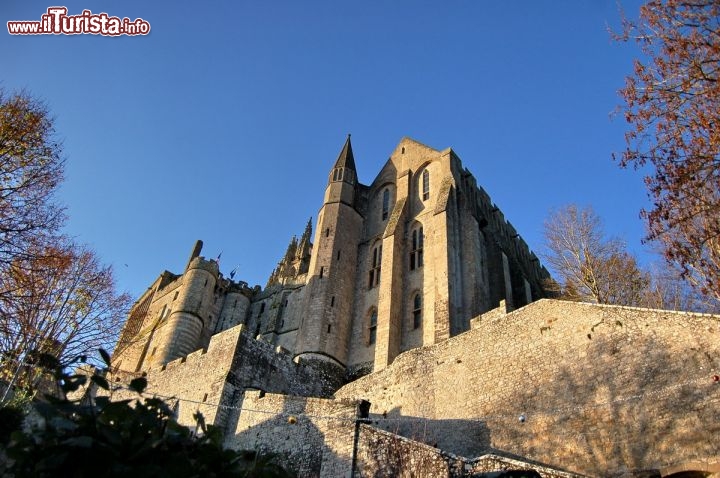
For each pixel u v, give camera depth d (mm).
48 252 23234
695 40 17141
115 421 7301
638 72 17938
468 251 41438
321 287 44469
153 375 32500
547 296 50250
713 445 16297
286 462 20328
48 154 22047
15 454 6602
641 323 20422
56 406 6918
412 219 46375
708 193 17188
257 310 60812
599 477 18250
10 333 22969
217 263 60219
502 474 11539
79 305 27234
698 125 16641
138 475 6500
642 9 18031
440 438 24078
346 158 54688
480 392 24188
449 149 48250
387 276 41281
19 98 22328
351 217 50531
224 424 25406
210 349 30297
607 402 19672
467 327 37062
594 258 39750
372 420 19219
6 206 20625
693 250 18250
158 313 61906
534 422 21375
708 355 18000
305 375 33000
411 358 28469
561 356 22281
